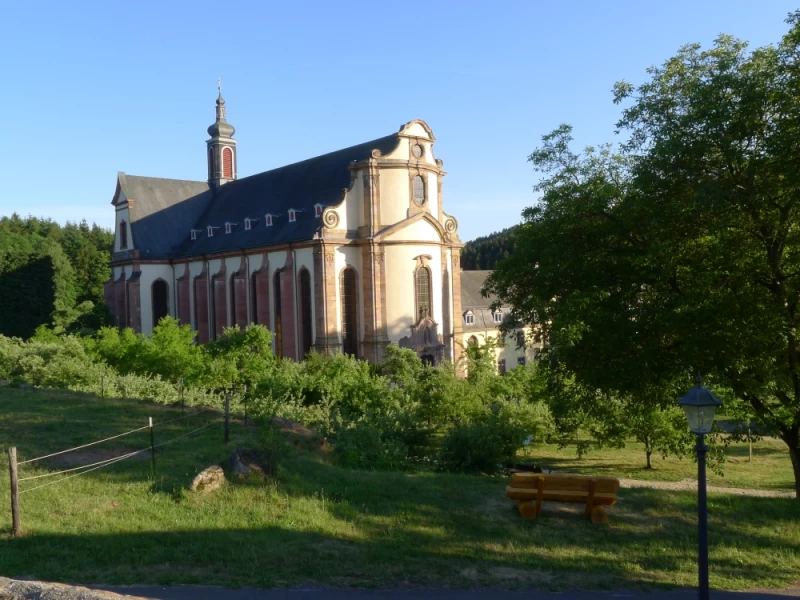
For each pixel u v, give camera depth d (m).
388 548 15.05
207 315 73.44
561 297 24.58
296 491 17.61
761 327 20.66
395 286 59.72
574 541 16.42
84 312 92.25
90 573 12.75
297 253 61.06
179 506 16.17
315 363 48.28
